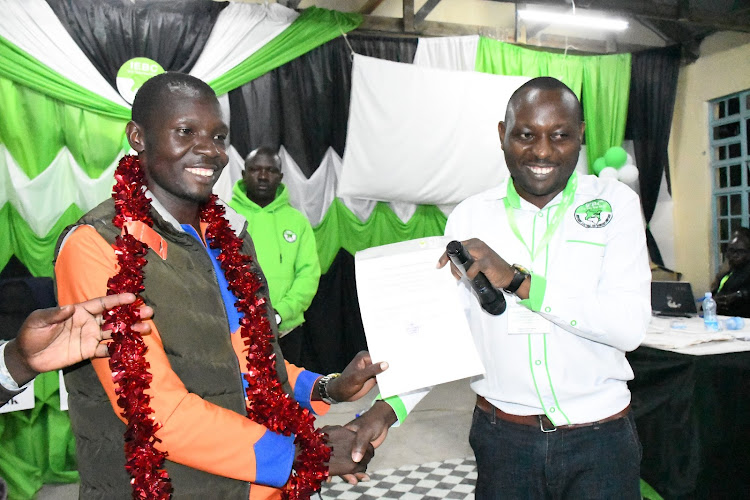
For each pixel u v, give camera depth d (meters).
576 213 1.43
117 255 0.98
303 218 3.52
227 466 1.00
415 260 1.30
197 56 4.39
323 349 4.96
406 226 5.16
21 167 3.86
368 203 5.09
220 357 1.10
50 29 3.88
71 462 3.30
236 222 1.32
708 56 5.92
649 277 1.39
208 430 0.98
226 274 1.21
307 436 1.12
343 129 4.96
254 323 1.18
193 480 1.04
